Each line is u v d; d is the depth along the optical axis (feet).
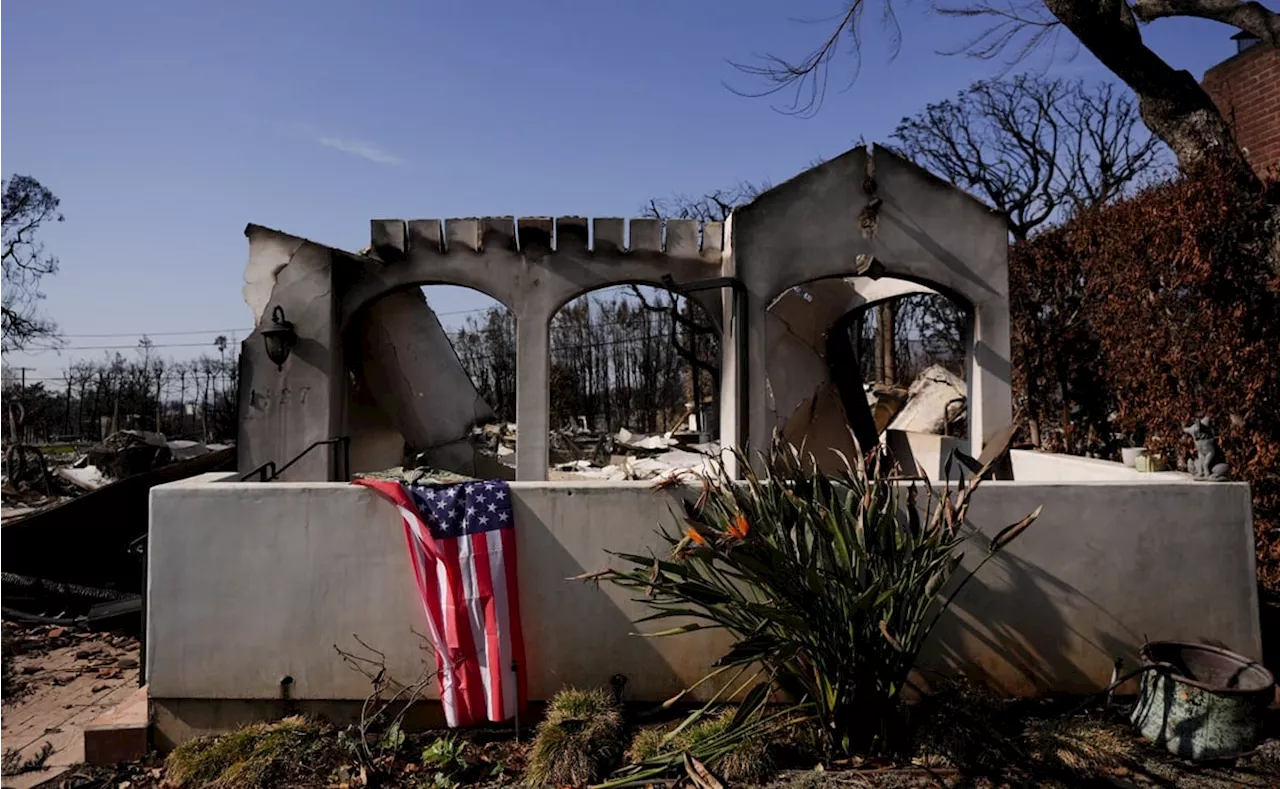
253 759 14.83
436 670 16.47
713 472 18.38
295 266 27.25
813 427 32.81
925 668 17.11
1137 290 26.30
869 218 24.89
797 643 13.79
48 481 53.62
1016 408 36.94
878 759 14.56
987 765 14.25
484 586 16.21
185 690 16.62
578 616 16.93
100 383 113.60
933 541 14.32
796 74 30.27
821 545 14.57
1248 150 33.35
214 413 105.81
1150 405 25.94
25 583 27.45
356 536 16.74
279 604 16.72
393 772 14.82
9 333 109.40
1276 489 23.03
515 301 28.07
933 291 27.76
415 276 28.09
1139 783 13.87
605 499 16.96
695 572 14.56
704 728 15.21
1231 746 14.39
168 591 16.69
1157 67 26.17
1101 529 17.31
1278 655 18.51
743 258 24.73
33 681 21.44
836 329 32.42
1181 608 17.33
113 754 16.40
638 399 126.00
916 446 35.76
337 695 16.71
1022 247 35.60
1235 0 25.99
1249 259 23.85
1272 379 23.07
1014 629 17.17
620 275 28.17
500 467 40.70
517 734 16.03
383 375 33.71
